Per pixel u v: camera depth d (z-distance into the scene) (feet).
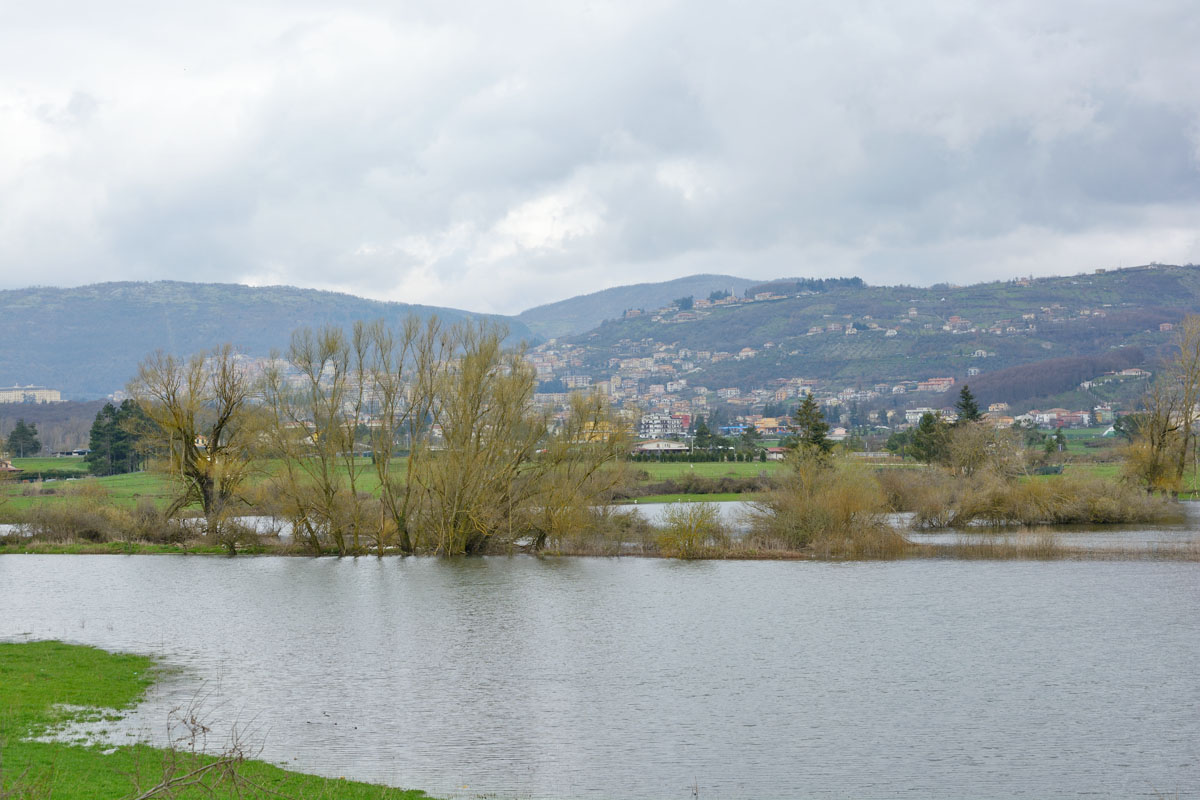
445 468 251.80
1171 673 132.67
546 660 141.08
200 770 70.54
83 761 83.71
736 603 185.88
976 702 119.85
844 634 158.10
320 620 170.30
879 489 279.28
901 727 110.22
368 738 104.12
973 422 390.42
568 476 253.03
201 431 267.39
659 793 89.86
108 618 171.32
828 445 394.73
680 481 415.44
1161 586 199.00
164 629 161.68
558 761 97.91
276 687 124.88
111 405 499.92
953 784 93.20
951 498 306.96
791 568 229.66
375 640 153.89
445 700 119.75
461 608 181.98
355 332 256.93
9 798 70.03
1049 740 105.60
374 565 239.30
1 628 161.38
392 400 257.55
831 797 89.45
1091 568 222.89
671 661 140.26
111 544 267.39
